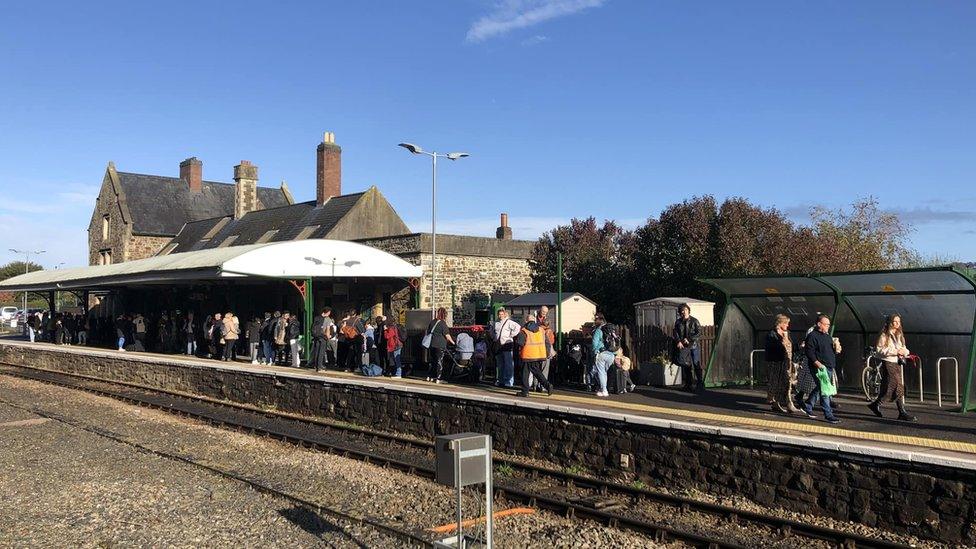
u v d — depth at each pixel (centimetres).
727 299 1591
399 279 2758
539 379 1467
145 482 1087
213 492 1024
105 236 4956
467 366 1788
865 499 895
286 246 2341
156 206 4878
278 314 2328
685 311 1541
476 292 2900
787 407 1212
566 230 3066
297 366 2220
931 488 845
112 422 1675
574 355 1677
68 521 888
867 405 1291
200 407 1948
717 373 1581
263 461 1258
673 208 2572
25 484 1072
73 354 2938
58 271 3897
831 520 919
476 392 1488
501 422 1340
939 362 1349
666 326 1703
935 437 1007
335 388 1727
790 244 2380
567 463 1220
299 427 1642
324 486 1080
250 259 2267
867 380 1402
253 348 2378
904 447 905
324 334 2033
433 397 1477
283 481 1108
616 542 829
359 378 1780
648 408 1267
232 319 2480
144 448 1332
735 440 1012
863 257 2691
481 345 1759
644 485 1106
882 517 880
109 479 1106
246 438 1488
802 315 1541
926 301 1351
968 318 1316
